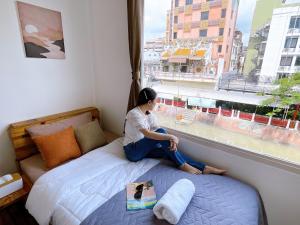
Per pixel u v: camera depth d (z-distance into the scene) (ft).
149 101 5.39
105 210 3.54
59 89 7.14
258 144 5.02
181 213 3.36
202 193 4.10
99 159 5.44
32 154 6.23
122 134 8.04
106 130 8.66
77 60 7.54
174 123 6.54
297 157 4.46
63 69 7.12
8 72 5.68
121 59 7.09
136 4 5.66
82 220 3.34
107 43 7.34
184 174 4.84
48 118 6.62
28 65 6.09
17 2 5.51
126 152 5.56
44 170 5.37
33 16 5.93
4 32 5.40
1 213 5.07
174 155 5.19
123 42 6.82
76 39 7.33
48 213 3.74
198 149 5.74
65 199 3.84
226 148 5.16
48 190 4.11
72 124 6.79
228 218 3.43
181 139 6.04
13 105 5.96
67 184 4.22
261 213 4.10
